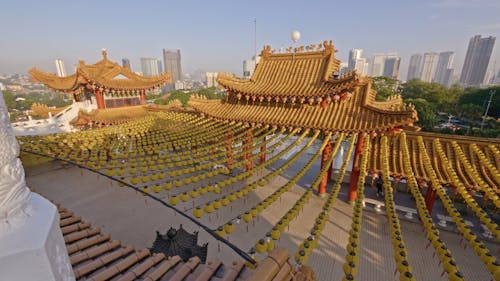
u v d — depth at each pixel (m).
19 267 2.46
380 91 67.25
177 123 21.39
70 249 7.40
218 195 19.11
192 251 9.95
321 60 18.94
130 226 16.05
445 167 13.03
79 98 29.30
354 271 6.25
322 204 17.89
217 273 6.47
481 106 66.75
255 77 20.69
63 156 13.02
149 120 23.03
